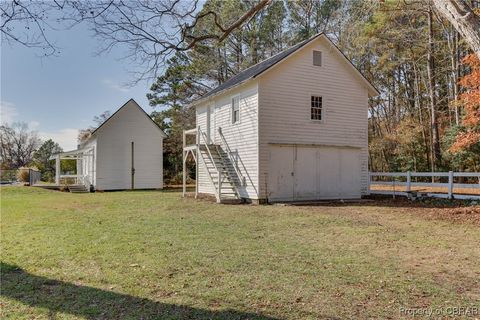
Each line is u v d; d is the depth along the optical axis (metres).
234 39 28.94
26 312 3.64
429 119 26.61
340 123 16.17
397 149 27.47
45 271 5.06
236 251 6.21
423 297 4.05
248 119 15.20
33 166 48.28
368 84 16.61
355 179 16.41
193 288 4.33
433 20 21.53
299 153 15.26
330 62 16.00
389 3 14.70
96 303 3.88
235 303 3.86
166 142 32.16
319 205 13.69
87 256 5.86
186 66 29.23
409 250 6.34
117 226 8.86
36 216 10.85
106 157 25.00
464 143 15.10
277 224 9.12
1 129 63.16
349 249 6.40
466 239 7.29
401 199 15.72
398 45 23.02
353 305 3.81
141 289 4.30
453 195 14.07
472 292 4.22
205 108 19.80
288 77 15.07
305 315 3.55
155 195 19.36
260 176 14.44
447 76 24.06
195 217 10.45
